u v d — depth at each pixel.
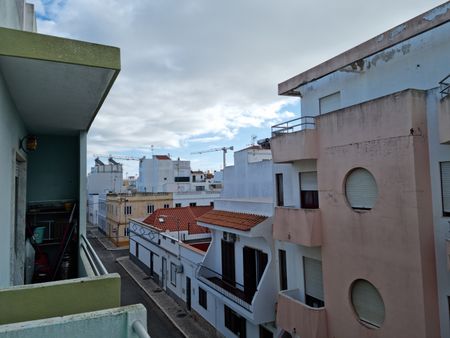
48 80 4.00
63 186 7.82
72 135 7.89
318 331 9.74
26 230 6.91
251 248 14.02
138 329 2.45
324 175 10.11
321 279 10.80
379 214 8.27
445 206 7.43
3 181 3.94
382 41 9.94
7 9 4.16
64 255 7.17
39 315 2.80
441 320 7.30
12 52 3.26
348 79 11.34
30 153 7.59
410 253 7.55
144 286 24.11
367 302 8.75
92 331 2.60
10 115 4.51
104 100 4.90
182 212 29.36
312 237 10.12
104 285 3.05
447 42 8.55
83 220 7.30
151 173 63.19
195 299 18.39
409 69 9.44
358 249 8.85
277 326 12.12
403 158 7.72
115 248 37.38
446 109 6.91
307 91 13.25
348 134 9.23
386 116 8.14
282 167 12.95
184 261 19.89
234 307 13.31
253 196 20.98
